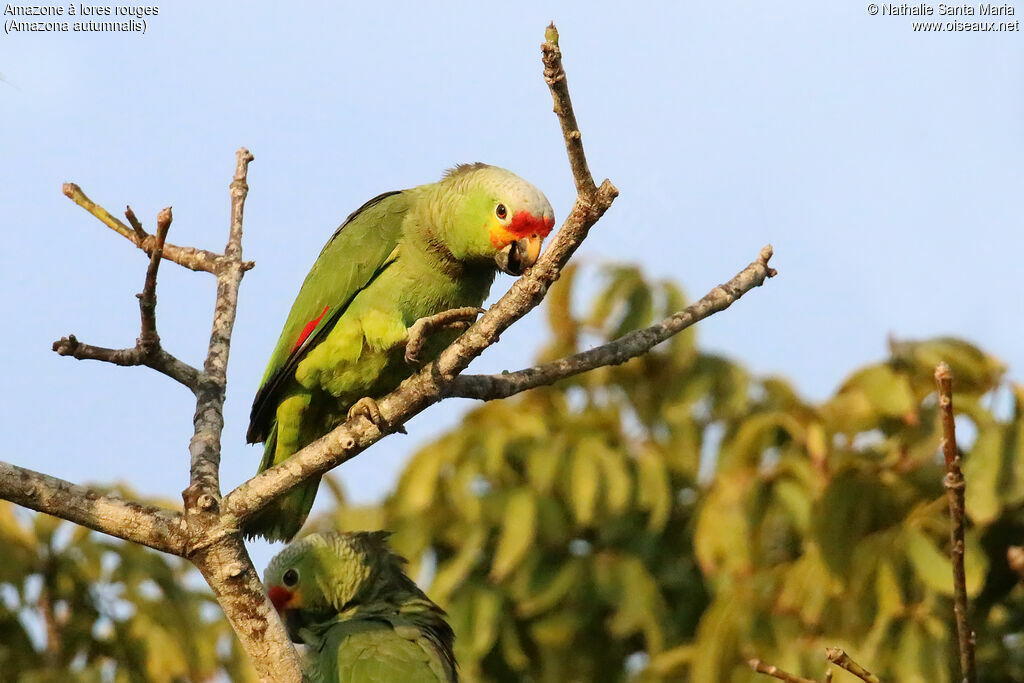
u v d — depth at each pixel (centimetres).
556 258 703
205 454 743
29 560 1192
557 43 623
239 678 1210
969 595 1023
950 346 1145
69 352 768
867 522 1098
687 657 1120
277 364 1027
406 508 1242
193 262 916
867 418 1159
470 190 982
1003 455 1055
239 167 966
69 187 814
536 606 1232
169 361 805
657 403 1340
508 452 1289
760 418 1225
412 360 829
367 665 843
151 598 1208
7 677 1151
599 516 1273
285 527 964
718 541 1172
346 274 1007
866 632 1049
